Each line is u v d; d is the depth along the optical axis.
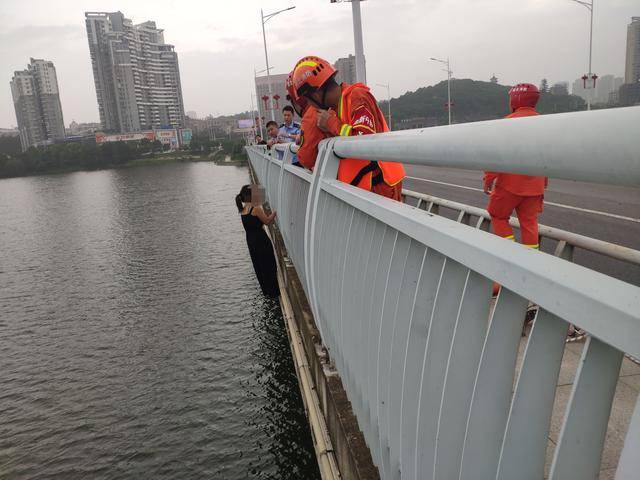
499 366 0.97
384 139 1.45
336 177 2.52
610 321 0.59
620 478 0.58
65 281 18.36
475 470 1.02
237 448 7.00
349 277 2.09
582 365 0.73
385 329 1.61
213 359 10.04
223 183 55.19
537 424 0.87
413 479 1.41
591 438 0.75
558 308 0.69
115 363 10.50
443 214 8.28
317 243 2.69
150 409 8.38
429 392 1.23
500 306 0.95
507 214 3.71
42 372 10.45
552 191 10.72
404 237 1.51
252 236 7.84
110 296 15.73
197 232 25.47
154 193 51.12
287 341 10.44
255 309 12.73
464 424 1.10
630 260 2.30
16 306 15.67
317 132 2.93
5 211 47.25
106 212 38.47
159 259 20.30
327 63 2.85
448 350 1.21
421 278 1.31
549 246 6.11
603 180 0.62
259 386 8.72
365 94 2.61
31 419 8.50
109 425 8.05
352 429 2.25
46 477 6.95
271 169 9.25
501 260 0.83
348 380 2.29
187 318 12.71
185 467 6.77
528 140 0.73
